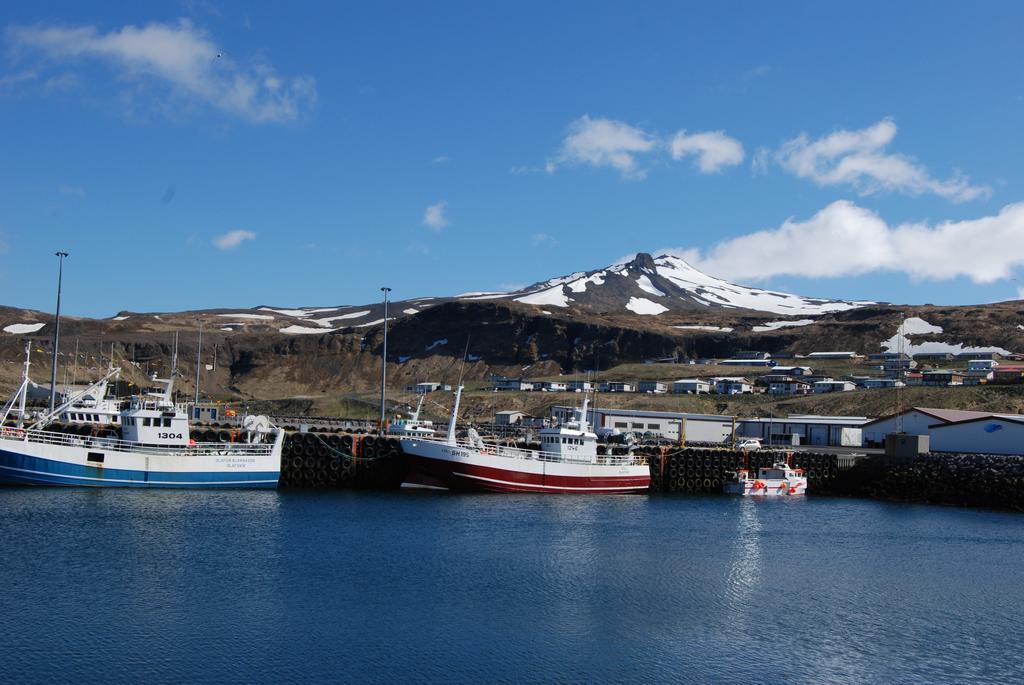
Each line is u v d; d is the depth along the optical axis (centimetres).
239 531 7625
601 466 10894
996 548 8094
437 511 8925
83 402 11081
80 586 5944
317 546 7219
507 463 10269
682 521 9125
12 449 8619
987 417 13725
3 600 5628
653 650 5194
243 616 5509
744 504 10812
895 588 6619
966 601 6316
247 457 9625
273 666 4788
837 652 5253
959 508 10725
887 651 5294
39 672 4619
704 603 6109
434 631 5375
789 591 6462
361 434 11188
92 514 7931
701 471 12281
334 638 5206
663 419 16912
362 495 9788
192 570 6406
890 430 15775
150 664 4759
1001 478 10800
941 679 4906
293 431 11275
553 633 5416
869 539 8431
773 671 4941
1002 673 5006
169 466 9238
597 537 8031
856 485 12375
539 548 7462
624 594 6247
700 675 4853
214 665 4775
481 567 6800
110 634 5144
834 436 16488
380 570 6600
